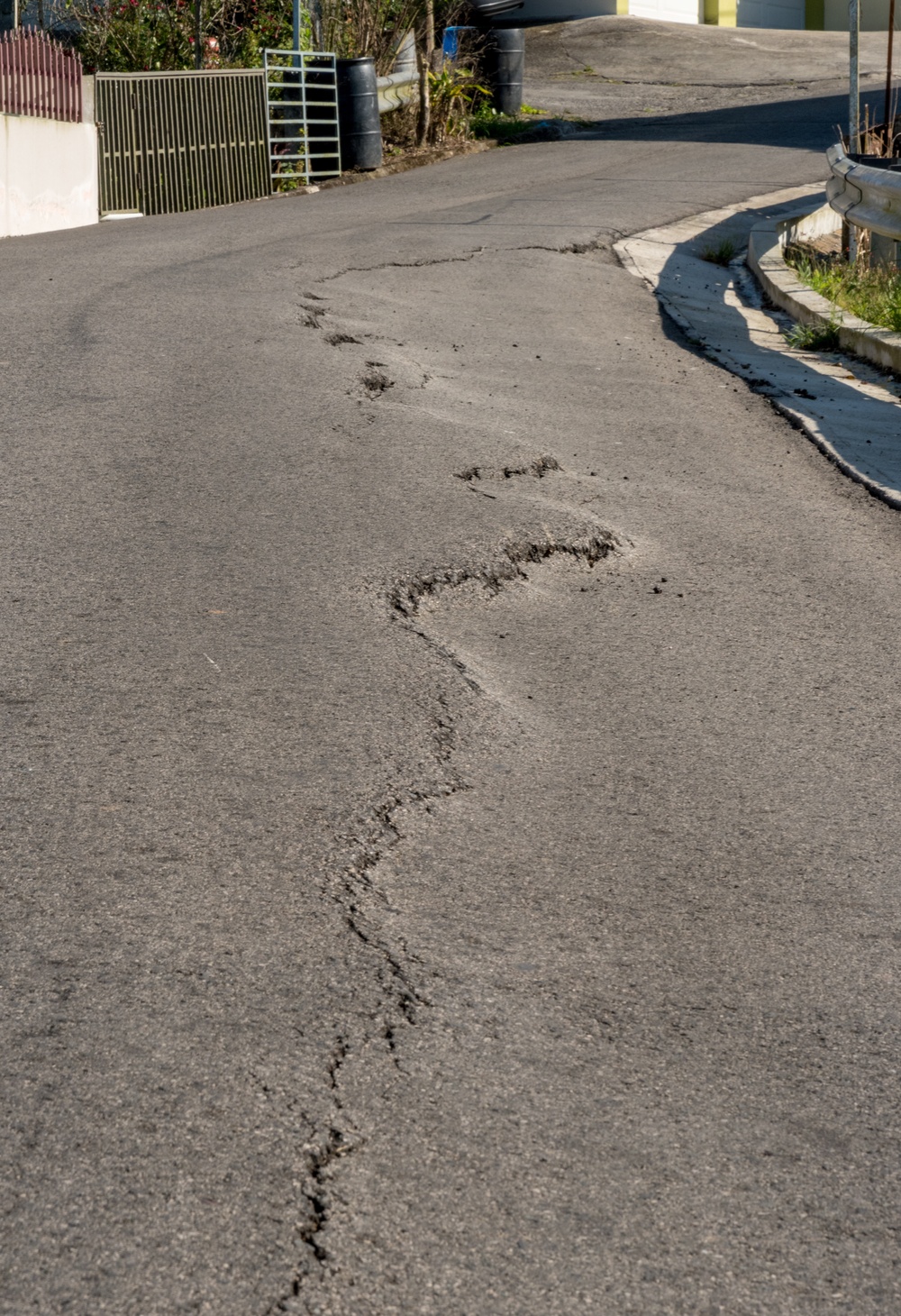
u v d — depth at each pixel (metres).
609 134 24.86
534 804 3.56
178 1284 2.04
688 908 3.11
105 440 6.53
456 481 6.15
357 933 2.93
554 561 5.42
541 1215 2.20
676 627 4.87
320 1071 2.50
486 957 2.88
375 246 12.94
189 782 3.54
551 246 13.45
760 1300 2.06
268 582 4.91
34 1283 2.04
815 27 46.59
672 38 37.19
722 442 7.43
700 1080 2.54
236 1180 2.24
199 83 18.67
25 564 5.01
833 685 4.42
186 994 2.70
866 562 5.64
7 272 11.46
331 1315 2.00
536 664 4.49
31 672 4.15
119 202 18.14
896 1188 2.29
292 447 6.51
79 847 3.22
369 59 20.94
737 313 11.72
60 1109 2.38
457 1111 2.42
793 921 3.07
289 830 3.33
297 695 4.06
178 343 8.48
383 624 4.63
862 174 11.95
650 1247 2.15
